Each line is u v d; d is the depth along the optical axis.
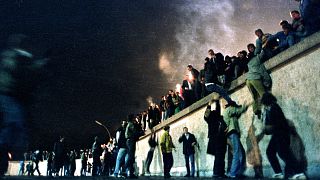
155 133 20.41
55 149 20.64
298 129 7.88
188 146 13.59
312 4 7.38
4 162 6.51
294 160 7.95
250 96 10.11
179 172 16.06
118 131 12.98
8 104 6.46
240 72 11.05
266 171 9.08
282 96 8.56
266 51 9.47
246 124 10.27
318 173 7.07
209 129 10.57
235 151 9.53
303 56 7.80
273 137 8.54
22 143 6.66
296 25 8.65
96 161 20.89
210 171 12.81
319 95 7.21
